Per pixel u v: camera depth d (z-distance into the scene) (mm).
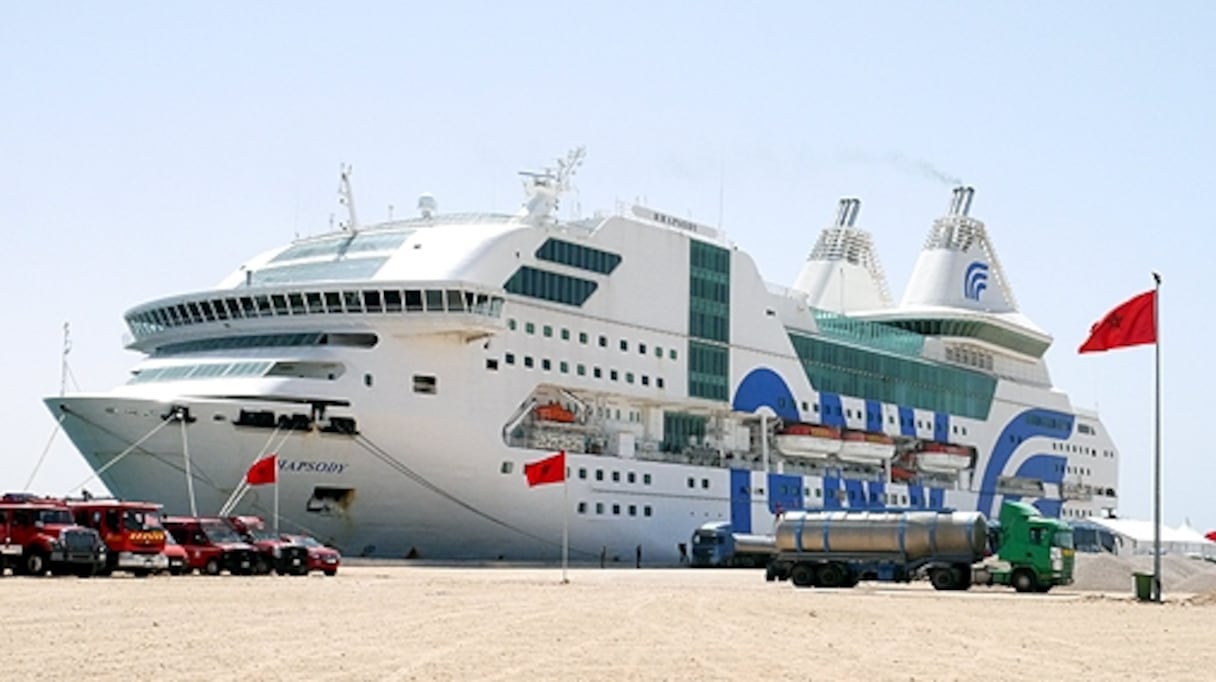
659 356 81250
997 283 118875
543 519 72312
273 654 22719
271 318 68562
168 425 61938
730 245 88688
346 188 76438
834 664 23562
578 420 76375
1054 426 121562
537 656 23375
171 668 20531
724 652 24984
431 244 71438
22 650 22469
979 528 54469
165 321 72438
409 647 24359
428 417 66938
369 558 67688
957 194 119000
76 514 48594
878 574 55625
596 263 77688
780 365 91250
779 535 56594
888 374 102688
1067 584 55250
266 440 62969
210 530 53031
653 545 79062
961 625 34000
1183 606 45375
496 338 70625
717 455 86750
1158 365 48438
